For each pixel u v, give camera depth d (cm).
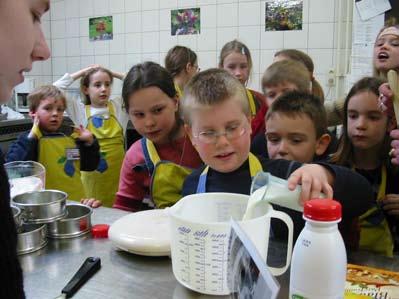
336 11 258
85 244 82
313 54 268
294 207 60
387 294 56
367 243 108
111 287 64
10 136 245
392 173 122
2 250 47
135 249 72
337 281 44
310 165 74
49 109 200
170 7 308
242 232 50
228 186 91
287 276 61
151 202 125
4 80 51
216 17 293
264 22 278
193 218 68
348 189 74
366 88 126
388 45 165
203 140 88
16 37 48
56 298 61
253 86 284
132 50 330
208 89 86
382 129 123
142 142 130
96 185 238
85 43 351
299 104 122
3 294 47
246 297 47
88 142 203
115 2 330
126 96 128
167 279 67
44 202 93
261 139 137
